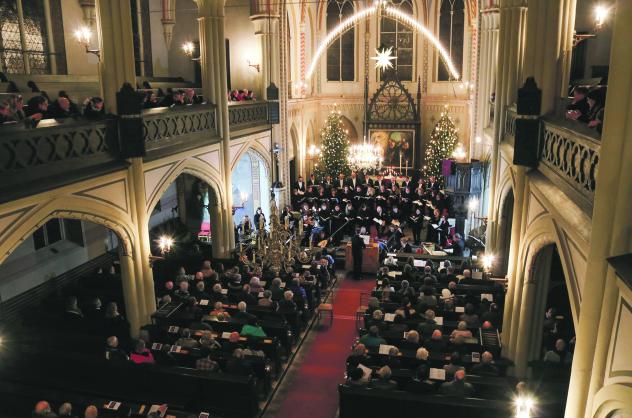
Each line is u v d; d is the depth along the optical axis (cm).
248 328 1209
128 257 1302
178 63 2258
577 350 546
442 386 944
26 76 1467
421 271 1644
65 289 1470
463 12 2853
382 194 2427
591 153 632
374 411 946
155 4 2138
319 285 1625
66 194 1070
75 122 1091
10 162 923
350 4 3031
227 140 1780
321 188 2480
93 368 1054
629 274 450
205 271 1505
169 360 1104
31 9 1590
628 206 489
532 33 997
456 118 2962
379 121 3050
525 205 1102
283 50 2230
